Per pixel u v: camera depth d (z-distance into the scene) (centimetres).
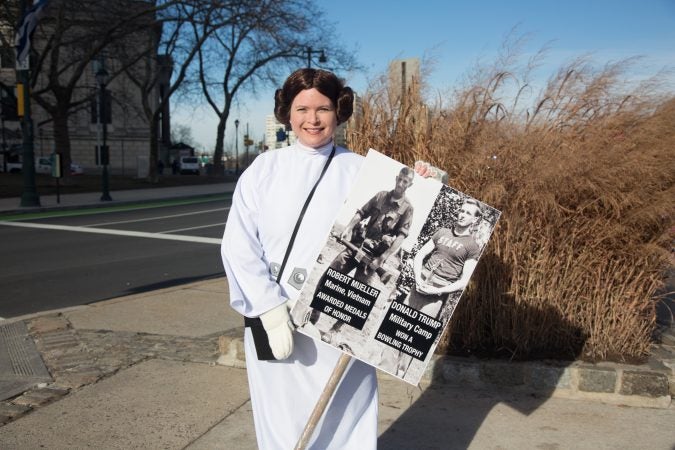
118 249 1097
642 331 418
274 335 211
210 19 2870
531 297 409
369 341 217
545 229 411
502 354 411
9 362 445
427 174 227
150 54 3238
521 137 419
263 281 214
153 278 834
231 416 352
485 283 415
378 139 446
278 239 225
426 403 369
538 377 381
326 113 227
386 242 218
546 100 425
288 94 230
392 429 336
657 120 400
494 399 374
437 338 220
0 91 3700
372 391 243
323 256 215
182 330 524
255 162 235
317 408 216
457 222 221
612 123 407
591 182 389
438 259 220
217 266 925
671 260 399
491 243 412
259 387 230
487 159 417
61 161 2114
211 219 1645
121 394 384
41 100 2839
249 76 3844
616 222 402
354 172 233
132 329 529
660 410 361
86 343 487
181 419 348
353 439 238
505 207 411
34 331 525
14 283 800
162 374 418
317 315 215
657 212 387
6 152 4966
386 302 218
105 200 2291
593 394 374
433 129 438
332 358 228
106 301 638
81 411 359
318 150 233
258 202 227
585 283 413
